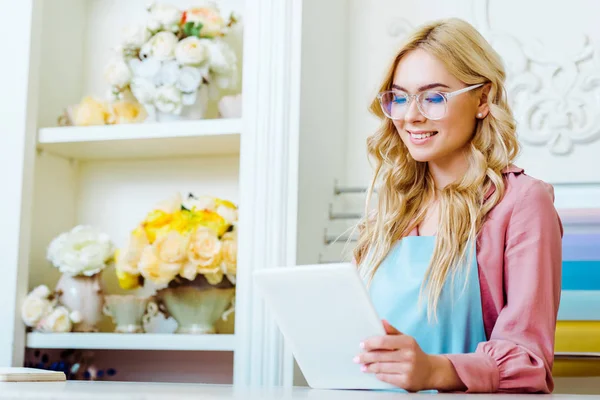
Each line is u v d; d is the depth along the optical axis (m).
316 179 2.75
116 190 3.19
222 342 2.61
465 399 1.05
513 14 2.86
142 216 3.15
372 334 1.38
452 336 1.73
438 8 2.95
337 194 2.92
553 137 2.77
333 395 1.14
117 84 2.85
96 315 2.82
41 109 3.05
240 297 2.60
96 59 3.29
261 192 2.62
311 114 2.73
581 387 2.54
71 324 2.81
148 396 1.00
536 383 1.49
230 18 2.93
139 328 2.78
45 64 3.08
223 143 2.88
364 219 2.02
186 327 2.70
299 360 1.50
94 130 2.87
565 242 2.64
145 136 2.81
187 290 2.68
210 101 3.08
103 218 3.19
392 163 1.96
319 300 1.38
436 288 1.72
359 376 1.45
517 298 1.63
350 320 1.38
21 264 2.84
